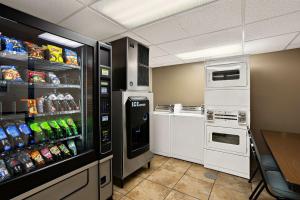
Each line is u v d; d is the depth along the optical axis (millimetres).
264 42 2629
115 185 2354
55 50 1630
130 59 2492
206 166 2924
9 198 1090
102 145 1803
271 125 3105
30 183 1196
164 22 1988
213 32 2264
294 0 1523
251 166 3047
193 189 2262
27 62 1543
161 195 2121
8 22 1146
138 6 1658
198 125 3082
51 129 1624
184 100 4176
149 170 2834
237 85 2633
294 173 1229
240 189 2270
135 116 2408
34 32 1401
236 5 1615
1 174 1173
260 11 1714
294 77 2932
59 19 1914
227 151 2725
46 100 1646
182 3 1601
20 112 1501
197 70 3994
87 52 1757
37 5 1626
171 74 4375
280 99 3039
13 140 1354
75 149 1730
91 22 2002
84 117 1790
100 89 1794
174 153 3367
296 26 2055
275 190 1555
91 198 1674
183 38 2473
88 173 1643
